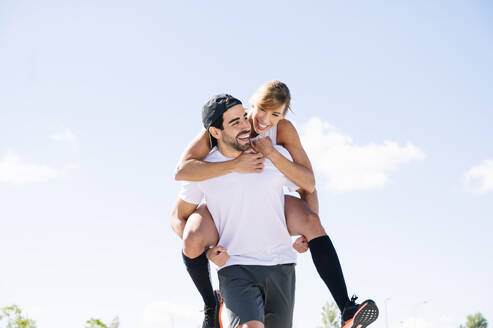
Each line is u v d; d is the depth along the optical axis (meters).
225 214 3.55
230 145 3.60
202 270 3.90
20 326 11.97
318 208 3.96
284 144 3.88
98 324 11.37
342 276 3.51
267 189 3.53
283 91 3.73
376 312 3.27
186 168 3.58
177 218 3.84
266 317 3.55
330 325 21.28
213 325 3.99
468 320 65.94
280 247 3.54
